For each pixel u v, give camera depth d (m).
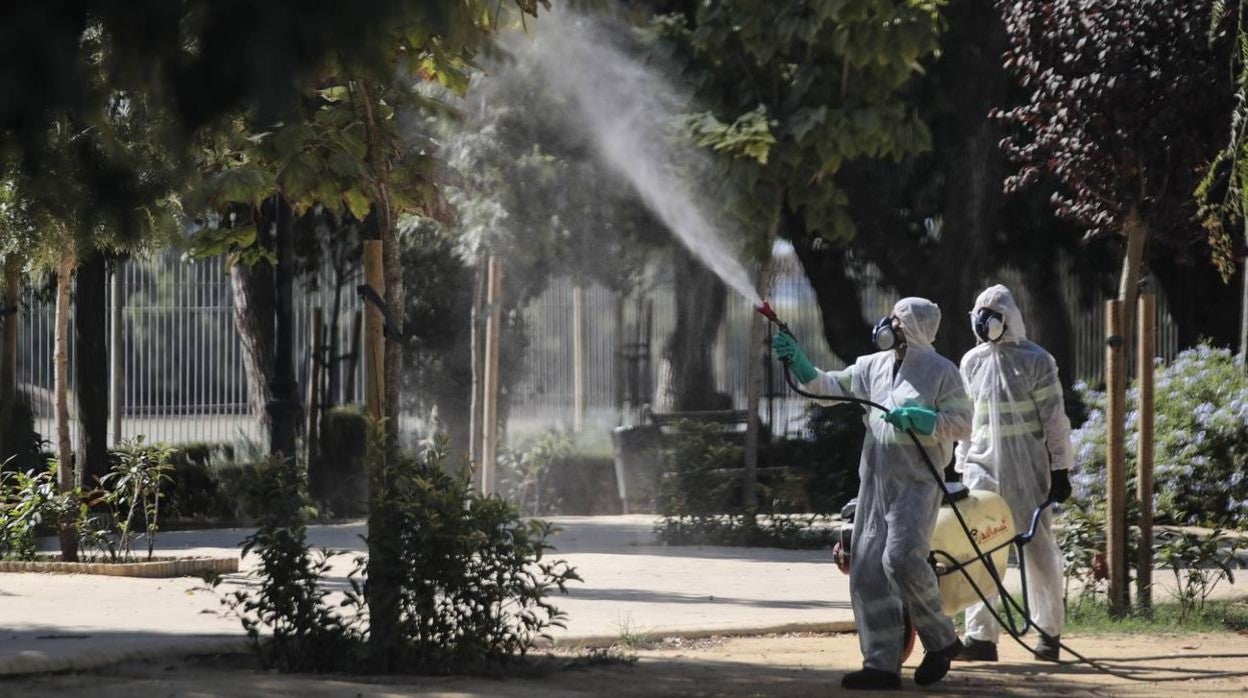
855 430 57.22
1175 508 46.94
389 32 11.23
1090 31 33.62
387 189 24.20
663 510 46.31
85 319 53.06
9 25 9.65
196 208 22.91
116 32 10.37
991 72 57.75
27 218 16.17
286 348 50.66
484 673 22.50
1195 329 70.12
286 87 10.29
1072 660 25.75
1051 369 25.81
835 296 68.00
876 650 22.45
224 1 10.17
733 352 67.38
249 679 21.47
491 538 22.58
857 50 41.84
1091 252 68.56
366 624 25.80
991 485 26.03
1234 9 32.31
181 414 59.97
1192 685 23.33
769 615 29.66
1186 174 33.88
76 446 54.00
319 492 56.19
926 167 63.44
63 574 35.22
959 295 58.97
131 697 19.80
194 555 39.50
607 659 24.22
